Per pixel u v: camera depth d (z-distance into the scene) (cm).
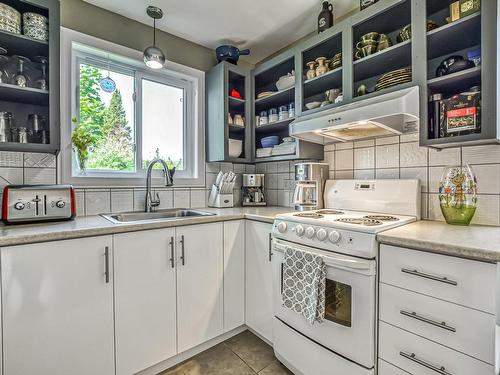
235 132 247
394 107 128
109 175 191
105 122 192
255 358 162
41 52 150
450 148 145
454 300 93
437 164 150
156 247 146
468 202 130
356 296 117
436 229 122
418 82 132
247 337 185
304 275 132
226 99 221
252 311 181
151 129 214
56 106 145
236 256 182
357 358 116
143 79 211
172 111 226
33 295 111
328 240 126
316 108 183
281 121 220
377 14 150
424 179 156
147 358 142
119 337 133
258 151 235
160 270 147
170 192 216
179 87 230
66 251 119
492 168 131
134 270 138
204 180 236
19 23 138
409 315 104
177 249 154
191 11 188
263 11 189
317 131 169
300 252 135
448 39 131
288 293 139
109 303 130
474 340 89
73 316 120
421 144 131
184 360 160
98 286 127
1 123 138
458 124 121
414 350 102
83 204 175
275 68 224
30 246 110
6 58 143
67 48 168
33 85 148
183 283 156
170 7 183
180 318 155
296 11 189
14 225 131
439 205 149
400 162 167
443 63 130
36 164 158
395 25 161
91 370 125
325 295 128
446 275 95
